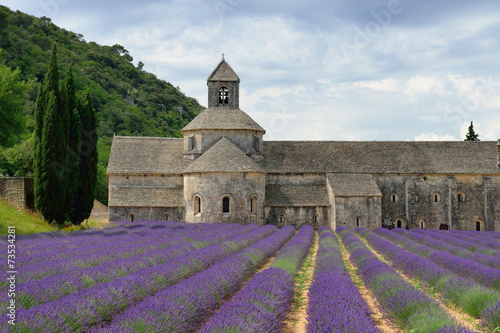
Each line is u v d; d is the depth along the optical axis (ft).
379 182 205.98
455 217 202.90
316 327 40.37
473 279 70.23
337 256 85.35
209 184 180.45
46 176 139.64
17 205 144.36
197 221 180.55
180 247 88.58
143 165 199.72
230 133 201.87
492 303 49.60
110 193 191.31
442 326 39.81
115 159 200.75
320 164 207.51
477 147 219.61
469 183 208.33
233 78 211.61
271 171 203.10
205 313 48.85
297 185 203.82
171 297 44.60
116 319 39.99
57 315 37.99
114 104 412.57
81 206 161.79
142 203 188.75
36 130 142.82
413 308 47.09
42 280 49.55
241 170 181.16
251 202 185.88
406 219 203.62
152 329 36.83
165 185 197.57
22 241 94.68
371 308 58.18
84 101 166.81
